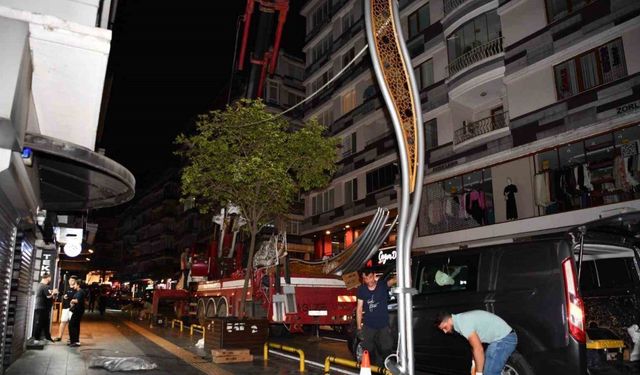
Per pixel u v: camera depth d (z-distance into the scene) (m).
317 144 13.68
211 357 10.07
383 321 7.16
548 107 17.62
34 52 4.63
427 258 7.33
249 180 12.59
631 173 14.88
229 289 16.08
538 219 17.23
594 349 5.80
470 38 21.20
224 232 17.50
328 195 32.62
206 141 13.05
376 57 4.53
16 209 7.28
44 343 11.63
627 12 15.51
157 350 11.38
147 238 81.12
